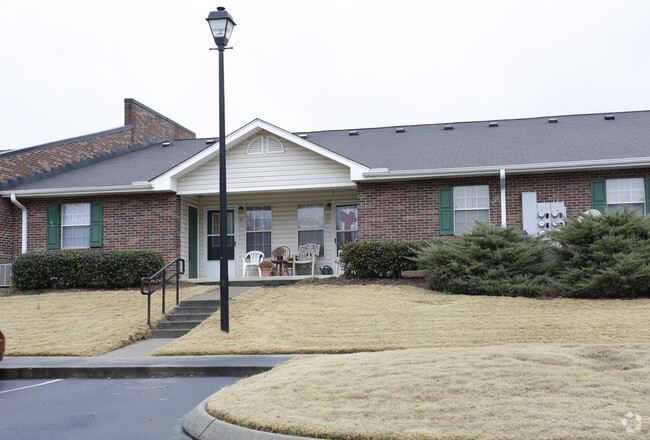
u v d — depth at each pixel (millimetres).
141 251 18359
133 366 9953
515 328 11156
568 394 6137
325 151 18703
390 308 13156
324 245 20984
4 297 17234
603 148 18234
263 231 21422
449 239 16453
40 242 20250
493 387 6434
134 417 7180
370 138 22938
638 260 13289
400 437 5281
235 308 13922
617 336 10297
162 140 28453
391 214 18531
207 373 9664
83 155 23766
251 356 10461
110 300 15898
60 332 12969
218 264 21531
